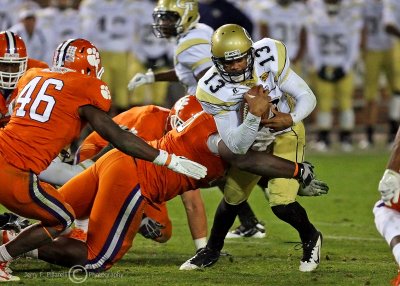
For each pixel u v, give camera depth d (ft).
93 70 65.16
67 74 64.03
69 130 63.31
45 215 63.36
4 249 63.57
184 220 98.58
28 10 150.92
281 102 67.72
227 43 62.49
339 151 162.30
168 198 68.64
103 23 153.17
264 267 71.56
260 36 159.74
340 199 113.91
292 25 160.66
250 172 65.72
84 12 152.97
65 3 157.17
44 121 62.69
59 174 74.49
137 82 89.61
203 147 67.15
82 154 76.13
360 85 176.65
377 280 65.51
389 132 169.78
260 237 88.53
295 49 161.17
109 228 67.05
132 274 67.31
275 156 65.46
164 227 73.15
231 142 63.41
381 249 81.51
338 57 159.84
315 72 160.97
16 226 68.59
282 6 159.84
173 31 83.20
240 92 63.87
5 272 64.13
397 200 57.67
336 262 74.28
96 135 76.74
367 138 168.96
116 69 154.10
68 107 63.00
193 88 84.74
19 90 65.10
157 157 62.85
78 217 71.00
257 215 103.35
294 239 87.61
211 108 64.39
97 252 67.31
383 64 163.12
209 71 65.05
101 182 67.51
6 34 68.85
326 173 136.15
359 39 160.56
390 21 155.94
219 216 70.79
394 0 155.84
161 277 66.13
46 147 62.64
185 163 63.21
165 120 76.07
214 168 67.82
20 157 62.08
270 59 65.41
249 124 62.08
